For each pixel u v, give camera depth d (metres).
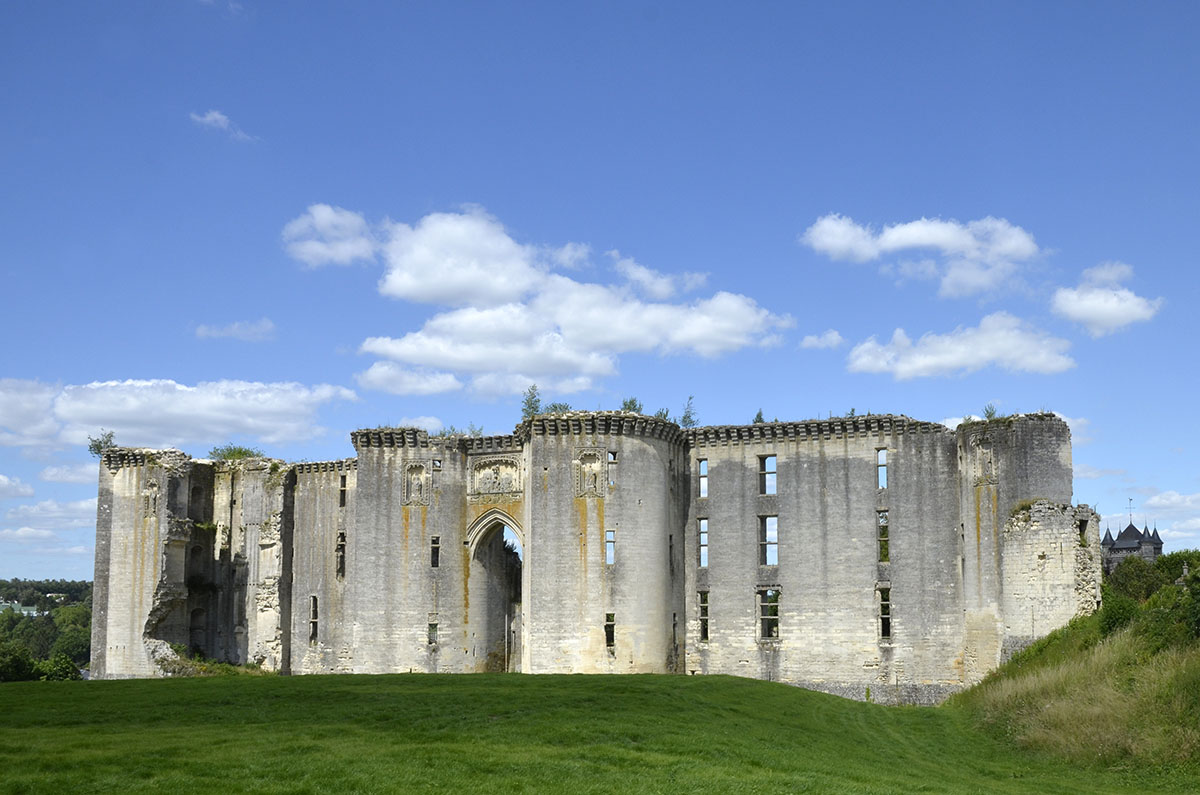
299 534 89.88
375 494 84.00
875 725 53.75
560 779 34.38
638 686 56.28
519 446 82.94
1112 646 52.91
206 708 46.69
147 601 89.12
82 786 31.48
